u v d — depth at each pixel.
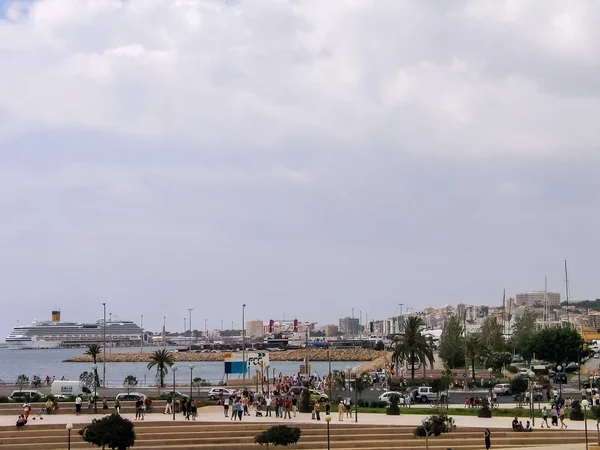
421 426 68.94
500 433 72.31
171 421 73.25
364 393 118.44
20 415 74.50
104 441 58.25
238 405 76.75
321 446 68.12
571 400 98.00
